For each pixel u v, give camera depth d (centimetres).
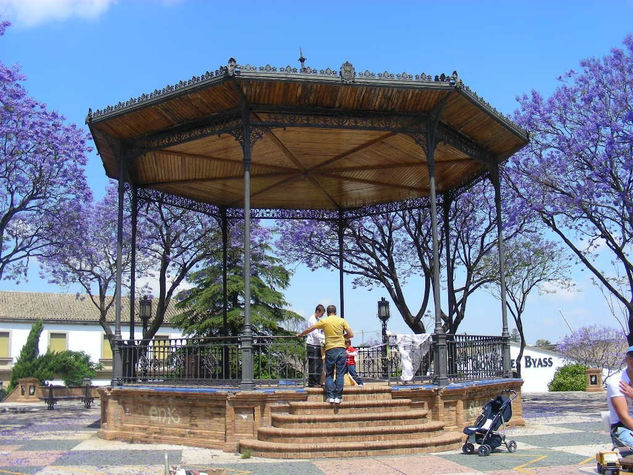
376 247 2264
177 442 1178
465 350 1345
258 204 1920
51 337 4444
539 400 2456
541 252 2628
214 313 2808
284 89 1152
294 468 912
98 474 883
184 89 1155
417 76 1169
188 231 2345
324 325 1135
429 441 1046
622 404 561
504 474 843
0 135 1950
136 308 3344
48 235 2214
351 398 1144
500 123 1341
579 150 1864
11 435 1387
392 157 1552
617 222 1862
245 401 1102
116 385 1305
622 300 1842
